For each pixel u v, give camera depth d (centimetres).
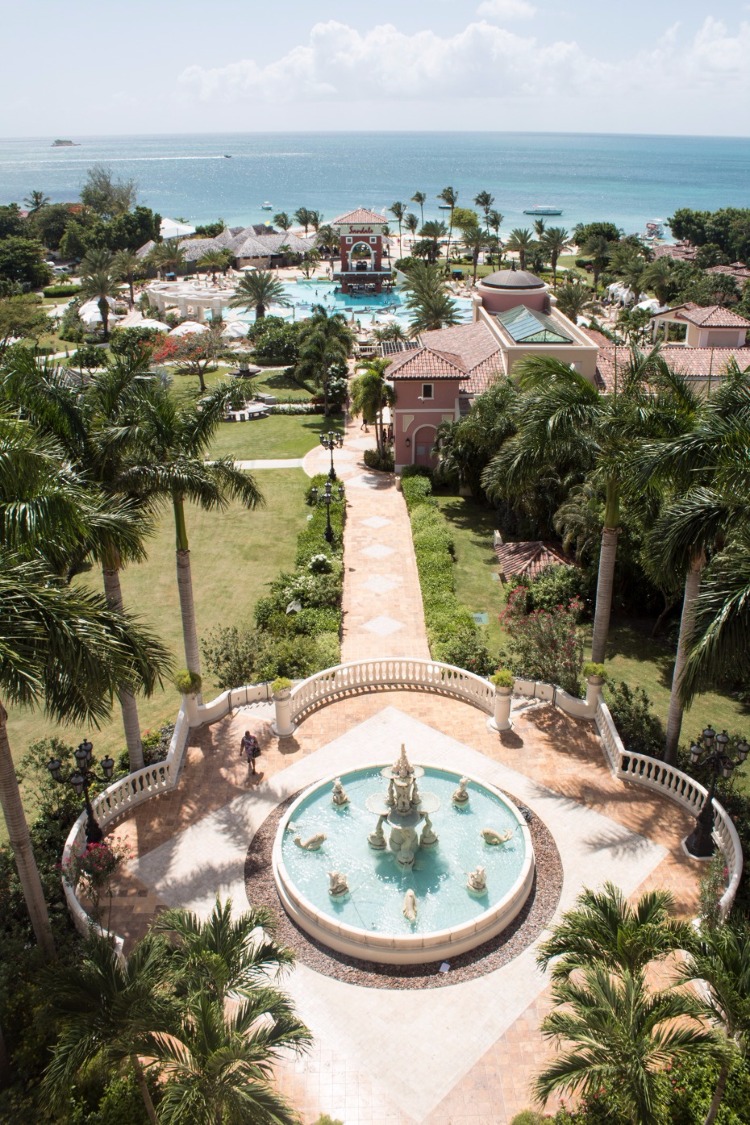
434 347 6000
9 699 1305
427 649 3097
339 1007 1616
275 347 8062
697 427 2038
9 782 1503
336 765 2345
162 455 2250
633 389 2289
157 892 1898
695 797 2131
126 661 1493
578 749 2409
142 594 3691
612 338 7812
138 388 2225
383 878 1938
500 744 2434
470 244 13025
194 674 2488
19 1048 1514
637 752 2383
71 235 13675
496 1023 1584
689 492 1972
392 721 2558
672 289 10219
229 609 3522
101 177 16875
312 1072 1487
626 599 3456
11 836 1540
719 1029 1181
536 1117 1358
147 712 2811
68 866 1842
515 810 2105
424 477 4891
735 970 1180
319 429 6203
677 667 2183
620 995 1201
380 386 5106
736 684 2966
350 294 11844
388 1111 1422
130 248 13925
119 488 2106
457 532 4319
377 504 4688
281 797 2219
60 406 2017
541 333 4962
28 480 1439
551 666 2627
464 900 1867
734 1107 1350
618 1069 1106
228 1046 1093
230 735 2492
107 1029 1167
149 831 2098
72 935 1727
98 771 2380
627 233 19788
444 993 1648
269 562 4000
